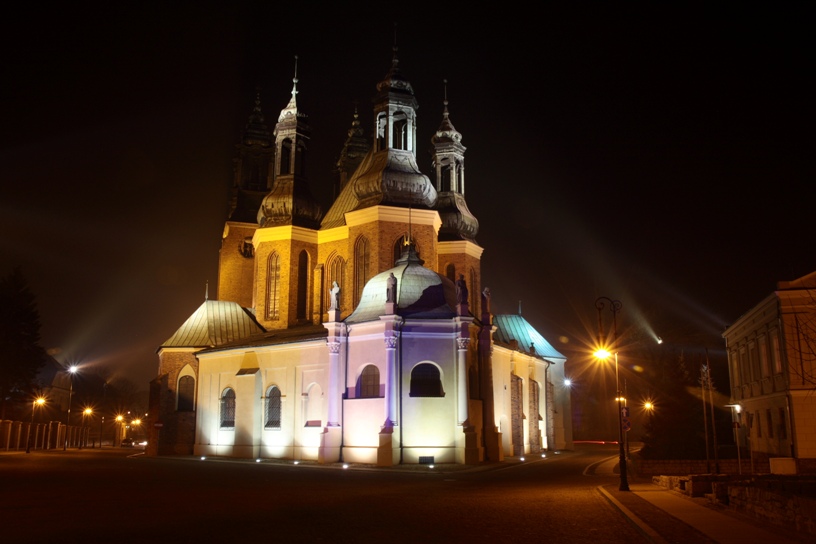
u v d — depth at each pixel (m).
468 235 73.88
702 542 16.56
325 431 51.94
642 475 42.03
